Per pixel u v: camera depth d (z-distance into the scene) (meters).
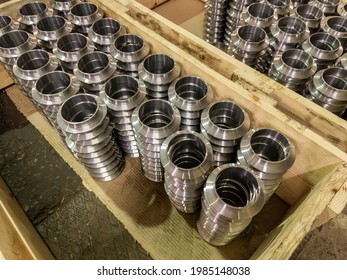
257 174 0.94
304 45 1.25
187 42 1.29
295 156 0.99
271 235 1.04
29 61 1.32
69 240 1.25
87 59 1.26
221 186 0.96
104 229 1.27
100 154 1.17
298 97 1.04
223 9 1.67
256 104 1.03
